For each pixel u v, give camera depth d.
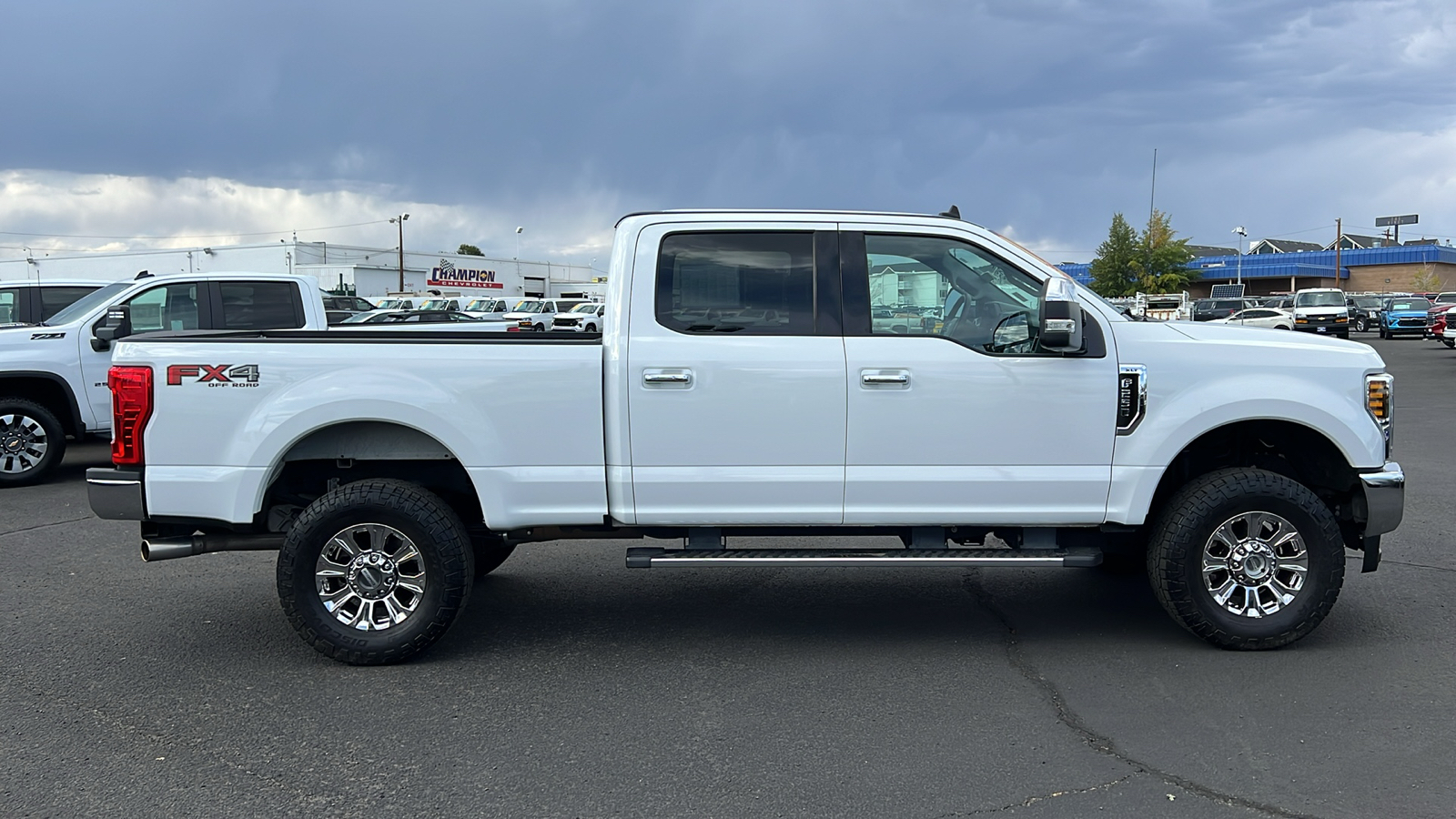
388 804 3.40
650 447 4.64
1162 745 3.80
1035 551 4.87
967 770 3.62
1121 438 4.69
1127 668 4.65
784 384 4.61
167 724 4.07
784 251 4.74
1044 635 5.16
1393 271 77.25
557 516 4.68
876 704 4.25
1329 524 4.67
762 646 5.04
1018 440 4.66
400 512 4.61
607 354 4.64
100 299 10.18
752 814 3.31
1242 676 4.52
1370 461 4.75
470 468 4.63
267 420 4.58
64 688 4.49
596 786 3.51
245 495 4.61
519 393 4.63
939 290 4.78
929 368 4.62
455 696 4.38
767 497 4.66
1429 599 5.64
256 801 3.42
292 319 10.39
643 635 5.23
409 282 66.25
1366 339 37.47
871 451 4.65
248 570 6.64
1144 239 61.44
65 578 6.42
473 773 3.63
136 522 8.13
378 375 4.61
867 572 6.50
